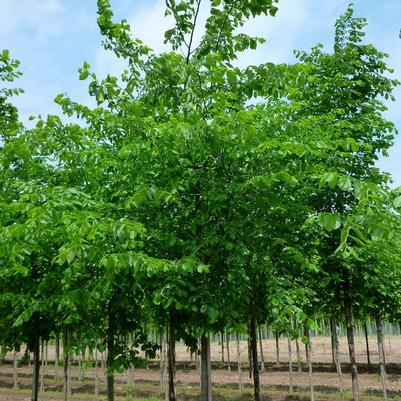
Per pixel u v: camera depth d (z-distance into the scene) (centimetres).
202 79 571
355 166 915
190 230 546
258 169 517
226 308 516
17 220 647
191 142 482
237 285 535
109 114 529
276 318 546
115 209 542
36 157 702
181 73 566
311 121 573
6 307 825
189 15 606
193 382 1953
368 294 1033
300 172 554
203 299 508
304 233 712
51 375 2386
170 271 496
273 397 1526
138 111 527
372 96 1033
